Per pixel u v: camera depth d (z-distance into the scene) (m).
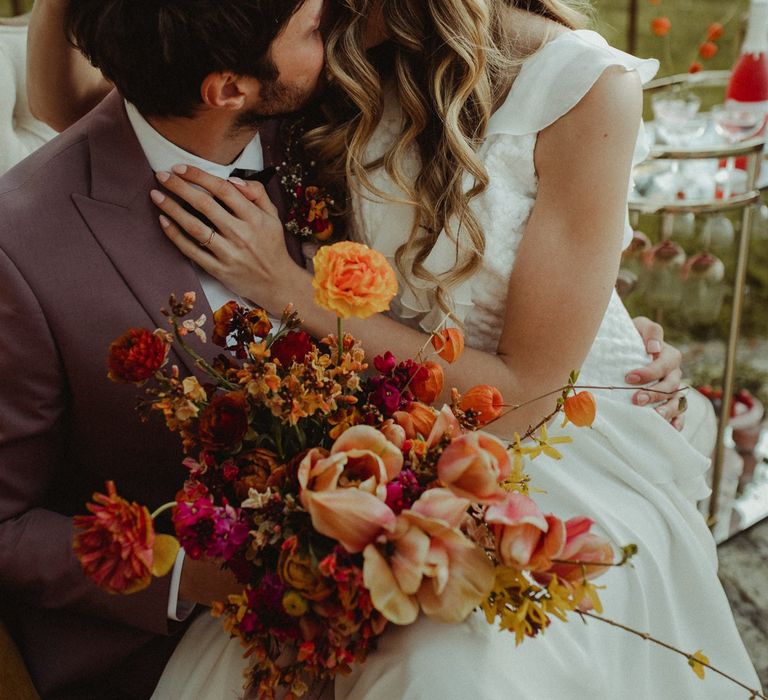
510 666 0.99
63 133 1.16
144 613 1.09
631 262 1.95
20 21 1.55
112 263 1.07
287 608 0.81
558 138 1.16
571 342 1.20
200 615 1.21
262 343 0.85
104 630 1.16
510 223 1.21
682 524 1.26
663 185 1.89
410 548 0.76
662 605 1.18
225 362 0.93
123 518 0.74
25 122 1.52
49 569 1.08
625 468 1.28
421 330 1.35
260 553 0.86
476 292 1.26
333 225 1.32
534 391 1.23
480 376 1.21
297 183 1.25
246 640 0.89
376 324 1.21
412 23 1.15
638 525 1.23
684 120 1.89
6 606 1.18
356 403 0.93
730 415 2.16
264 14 0.94
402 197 1.24
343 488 0.79
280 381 0.85
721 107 2.04
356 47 1.17
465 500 0.78
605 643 1.12
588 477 1.28
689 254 2.20
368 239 1.28
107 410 1.10
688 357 2.44
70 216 1.06
